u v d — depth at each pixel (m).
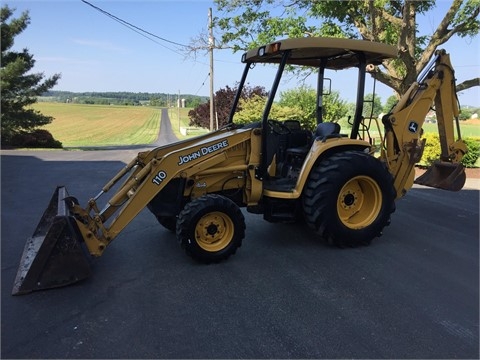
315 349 2.83
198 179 4.61
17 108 22.59
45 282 3.69
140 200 4.22
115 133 44.88
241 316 3.26
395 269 4.21
